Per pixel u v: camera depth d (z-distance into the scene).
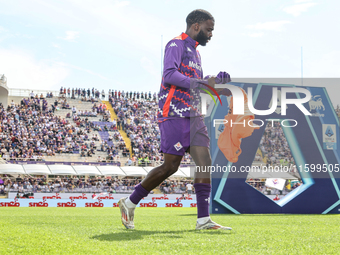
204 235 3.19
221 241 2.76
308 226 4.29
